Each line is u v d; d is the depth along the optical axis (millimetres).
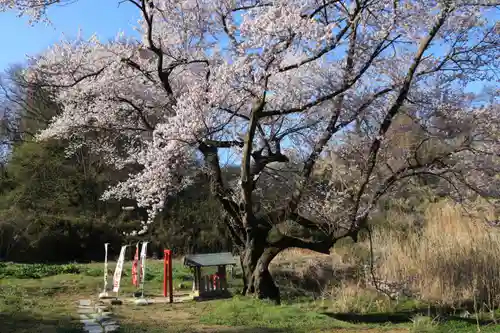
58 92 11992
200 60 9945
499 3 8484
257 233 9344
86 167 23938
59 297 10508
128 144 13547
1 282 12148
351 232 9055
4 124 27500
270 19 7641
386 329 7203
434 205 14594
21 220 21656
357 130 10531
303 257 14281
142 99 11102
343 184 10281
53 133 11492
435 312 8688
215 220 22656
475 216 11117
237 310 7973
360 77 9844
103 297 10328
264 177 12086
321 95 9594
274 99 9922
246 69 7949
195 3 9805
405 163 9594
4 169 25594
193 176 11359
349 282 10992
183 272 14195
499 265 9781
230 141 10133
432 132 9867
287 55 8492
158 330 6734
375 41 9242
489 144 9391
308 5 8914
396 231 13625
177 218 22922
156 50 9453
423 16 8602
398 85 9547
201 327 6980
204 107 8648
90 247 22484
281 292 11047
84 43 10641
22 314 7594
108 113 11102
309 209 9938
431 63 9602
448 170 9156
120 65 10273
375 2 8523
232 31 9125
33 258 21797
